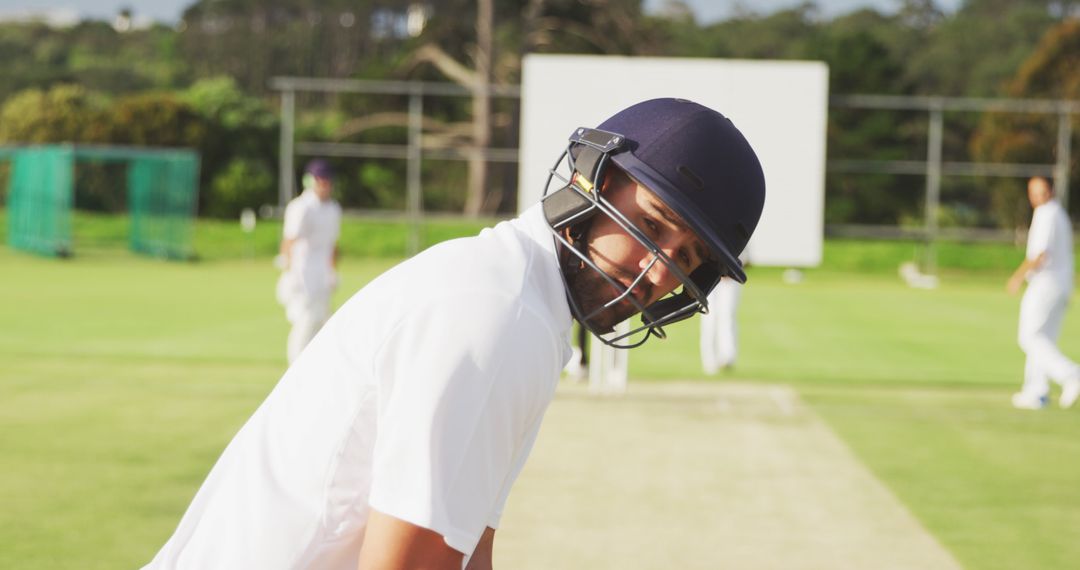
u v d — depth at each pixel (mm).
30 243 35094
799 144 23219
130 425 8969
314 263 11023
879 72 50125
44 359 12859
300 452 1754
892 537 6168
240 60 94000
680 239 1808
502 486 1884
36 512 6316
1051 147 41938
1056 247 10719
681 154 1774
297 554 1738
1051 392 12227
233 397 10461
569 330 1841
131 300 20984
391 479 1631
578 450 8430
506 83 47031
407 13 80375
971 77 72562
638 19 45625
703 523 6395
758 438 9094
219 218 44719
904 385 12469
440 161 47688
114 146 47781
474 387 1635
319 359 1788
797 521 6480
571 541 5969
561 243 1830
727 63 23609
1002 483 7562
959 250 35875
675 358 15016
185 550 1835
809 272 34906
